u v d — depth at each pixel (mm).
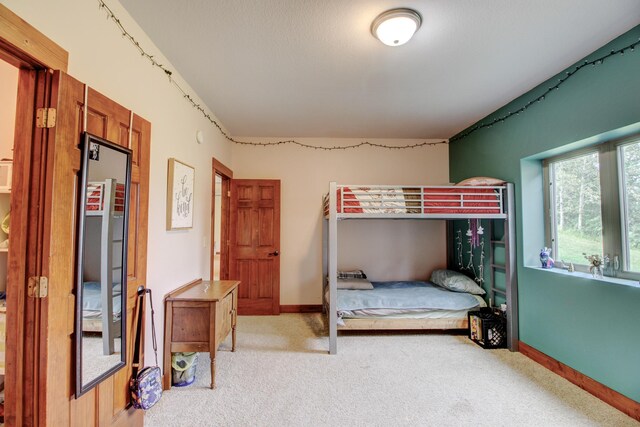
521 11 1912
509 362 2930
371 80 2871
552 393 2385
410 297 3635
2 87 1881
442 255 4828
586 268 2660
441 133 4555
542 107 2895
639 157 2273
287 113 3742
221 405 2219
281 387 2465
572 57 2449
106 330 1621
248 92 3145
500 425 2006
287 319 4270
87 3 1607
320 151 4785
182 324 2459
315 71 2699
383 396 2336
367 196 3270
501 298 3555
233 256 4508
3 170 1682
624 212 2365
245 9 1913
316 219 4738
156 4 1872
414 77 2805
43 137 1307
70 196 1383
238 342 3408
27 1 1253
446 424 2016
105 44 1752
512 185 3256
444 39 2213
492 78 2814
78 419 1450
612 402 2217
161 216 2432
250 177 4715
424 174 4832
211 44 2299
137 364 1899
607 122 2252
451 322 3578
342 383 2527
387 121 4023
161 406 2203
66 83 1345
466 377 2633
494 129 3660
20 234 1302
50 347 1298
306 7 1890
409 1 1830
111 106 1625
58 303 1332
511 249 3227
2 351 1570
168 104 2551
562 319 2660
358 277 4422
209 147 3613
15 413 1284
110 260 1640
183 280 2875
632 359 2100
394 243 4797
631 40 2088
